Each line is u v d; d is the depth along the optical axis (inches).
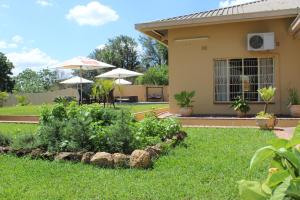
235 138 368.8
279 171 80.0
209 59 591.5
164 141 333.1
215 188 194.9
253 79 578.2
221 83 592.1
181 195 185.2
